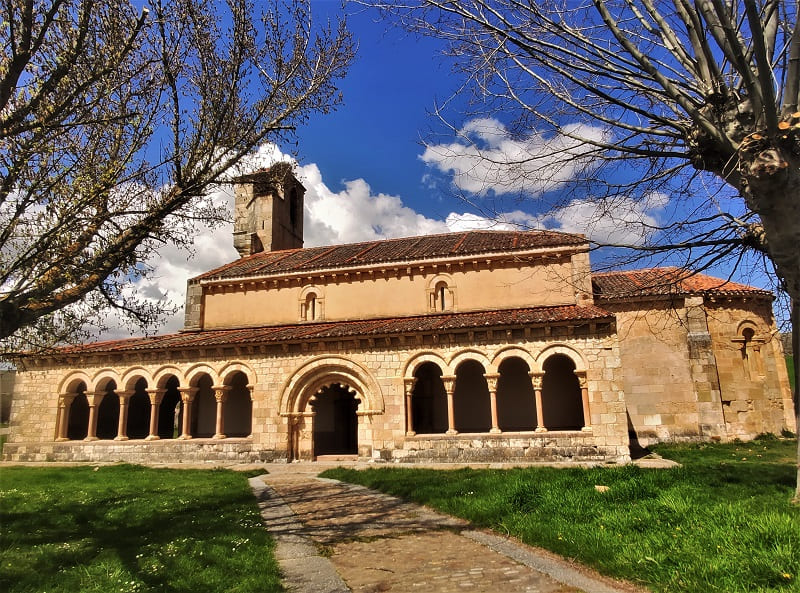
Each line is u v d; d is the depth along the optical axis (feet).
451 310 77.25
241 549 26.94
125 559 24.94
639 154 29.19
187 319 86.99
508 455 60.85
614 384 59.88
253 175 33.40
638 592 19.25
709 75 27.30
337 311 81.71
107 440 75.51
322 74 33.35
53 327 28.96
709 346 74.69
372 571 23.66
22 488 48.91
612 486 33.76
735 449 63.41
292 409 69.51
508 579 21.67
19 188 25.94
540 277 75.61
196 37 29.73
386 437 65.05
